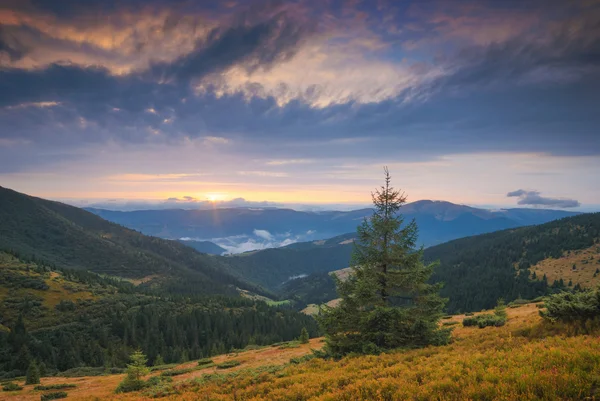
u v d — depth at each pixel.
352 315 21.45
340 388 13.30
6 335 103.88
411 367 14.16
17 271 167.88
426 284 21.47
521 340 15.71
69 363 91.50
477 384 9.98
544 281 185.38
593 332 14.48
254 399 14.02
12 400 34.03
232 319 158.50
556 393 8.53
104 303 153.00
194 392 19.23
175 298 188.75
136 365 32.25
